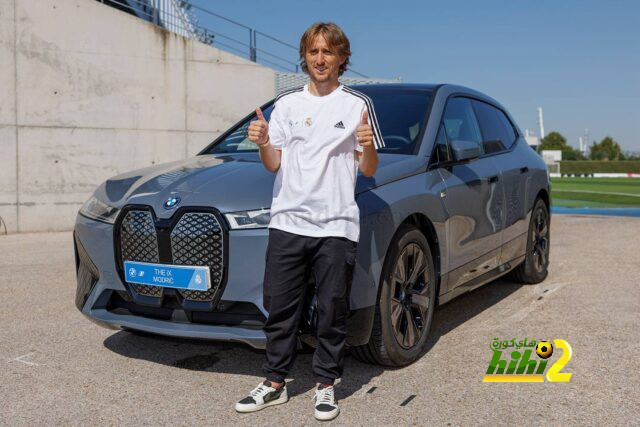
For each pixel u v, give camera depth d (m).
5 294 5.00
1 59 9.52
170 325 2.88
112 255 3.05
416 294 3.23
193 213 2.82
